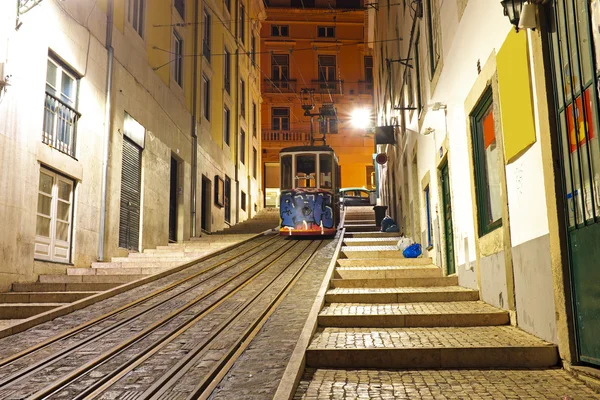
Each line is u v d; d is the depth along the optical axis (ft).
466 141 28.53
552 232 17.83
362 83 139.95
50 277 36.96
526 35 19.35
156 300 31.04
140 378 17.76
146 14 57.06
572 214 16.81
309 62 140.05
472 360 19.38
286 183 70.08
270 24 140.67
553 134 17.71
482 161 27.17
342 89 139.95
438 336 22.15
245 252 53.11
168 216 61.21
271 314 26.89
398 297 29.58
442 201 36.40
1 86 33.37
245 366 18.75
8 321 28.81
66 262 41.09
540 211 19.02
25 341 23.09
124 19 51.31
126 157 51.47
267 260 47.75
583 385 16.11
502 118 22.45
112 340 22.75
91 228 44.50
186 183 68.08
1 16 33.53
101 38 46.93
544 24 18.15
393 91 65.00
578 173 16.29
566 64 16.89
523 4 18.37
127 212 51.47
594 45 15.07
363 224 81.82
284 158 70.95
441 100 34.73
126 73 51.13
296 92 138.82
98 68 46.19
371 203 112.16
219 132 84.43
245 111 105.60
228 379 17.44
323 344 21.04
